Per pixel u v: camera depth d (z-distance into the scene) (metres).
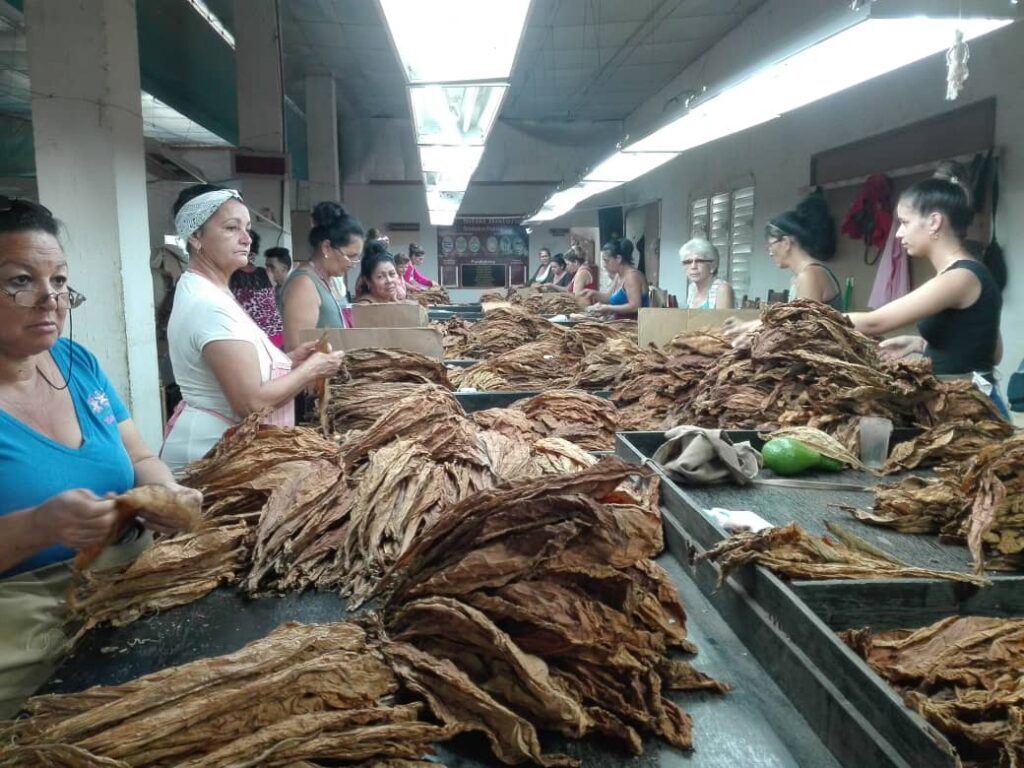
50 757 0.86
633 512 1.16
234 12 8.26
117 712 0.91
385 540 1.60
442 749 1.03
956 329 2.80
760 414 2.62
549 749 1.04
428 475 1.77
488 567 1.11
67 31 4.16
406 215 17.05
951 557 1.65
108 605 1.42
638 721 1.07
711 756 1.04
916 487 1.88
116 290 4.36
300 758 0.91
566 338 4.66
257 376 2.44
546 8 8.07
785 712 1.15
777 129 8.40
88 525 1.32
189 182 7.47
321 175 12.17
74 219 4.29
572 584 1.13
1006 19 2.35
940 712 1.10
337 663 1.01
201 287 2.47
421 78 3.49
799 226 3.84
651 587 1.24
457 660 1.08
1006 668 1.23
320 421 2.57
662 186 13.32
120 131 4.36
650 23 8.61
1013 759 1.03
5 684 1.45
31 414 1.68
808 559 1.44
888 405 2.51
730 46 8.92
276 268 7.84
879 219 6.23
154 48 6.05
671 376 3.12
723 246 10.32
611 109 14.19
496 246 17.44
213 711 0.92
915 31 2.54
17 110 9.29
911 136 5.85
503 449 2.03
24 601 1.49
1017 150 4.63
